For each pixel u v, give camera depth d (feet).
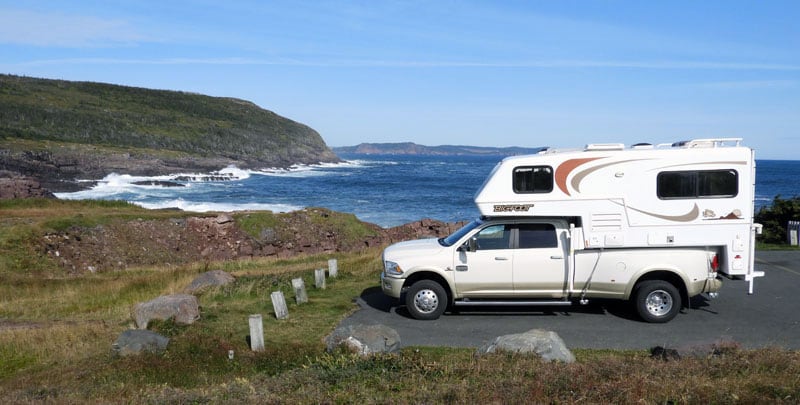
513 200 34.76
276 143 535.19
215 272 50.29
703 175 33.83
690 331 32.40
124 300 48.47
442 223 93.86
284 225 99.30
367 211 172.04
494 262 34.78
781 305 38.04
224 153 431.02
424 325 34.55
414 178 347.36
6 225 80.94
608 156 34.19
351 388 21.90
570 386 20.45
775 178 356.59
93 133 384.47
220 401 21.42
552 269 34.53
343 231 101.19
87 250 80.89
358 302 41.27
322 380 23.62
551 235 34.88
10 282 60.29
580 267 34.40
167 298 36.45
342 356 26.43
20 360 31.55
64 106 431.43
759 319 34.73
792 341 30.32
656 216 33.99
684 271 33.86
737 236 33.73
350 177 351.87
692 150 33.86
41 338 34.47
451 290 35.40
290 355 29.12
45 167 253.85
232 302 42.27
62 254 78.18
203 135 467.93
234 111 601.62
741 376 21.40
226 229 95.09
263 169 408.87
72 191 211.82
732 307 37.63
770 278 46.26
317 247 92.84
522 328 33.53
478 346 29.99
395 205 189.16
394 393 21.45
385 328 29.35
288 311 38.42
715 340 29.68
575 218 35.14
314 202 195.72
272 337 32.65
